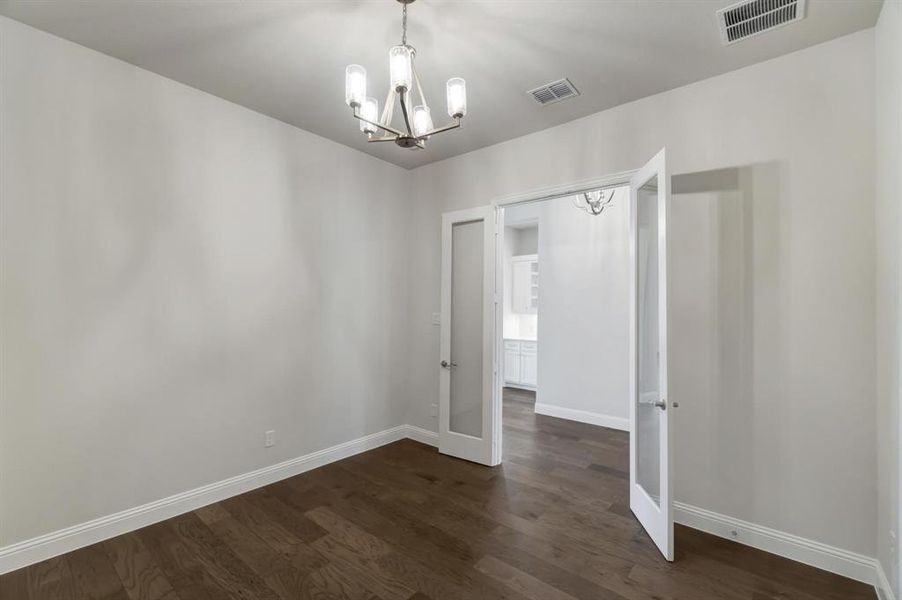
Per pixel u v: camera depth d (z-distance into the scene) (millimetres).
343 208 3771
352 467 3572
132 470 2551
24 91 2188
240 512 2781
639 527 2631
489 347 3615
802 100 2293
